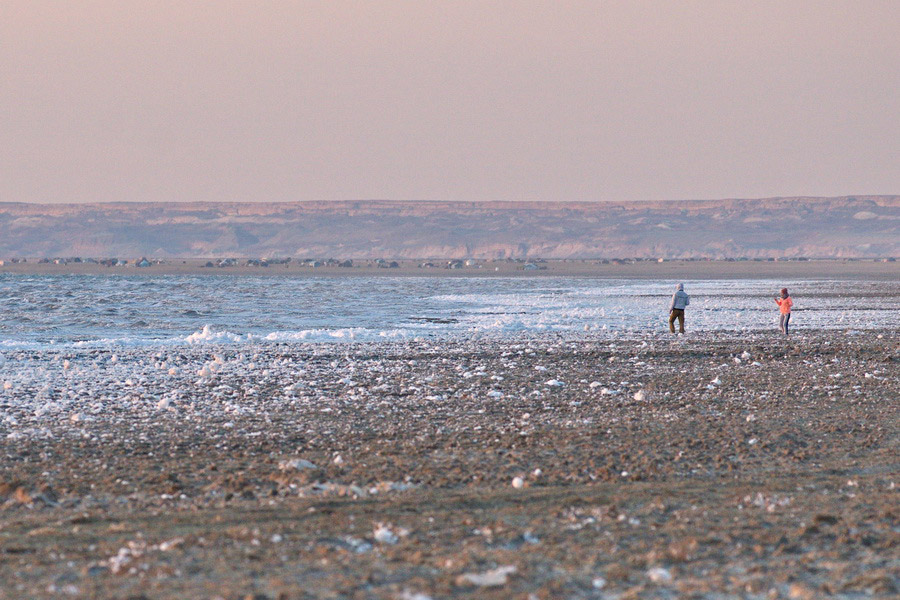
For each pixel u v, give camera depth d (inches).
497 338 5393.7
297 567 1181.7
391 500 1605.6
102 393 3016.7
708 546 1293.1
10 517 1505.9
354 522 1441.9
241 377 3457.2
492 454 2046.0
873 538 1322.6
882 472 1878.7
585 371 3720.5
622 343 5004.9
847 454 2058.3
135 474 1845.5
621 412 2667.3
